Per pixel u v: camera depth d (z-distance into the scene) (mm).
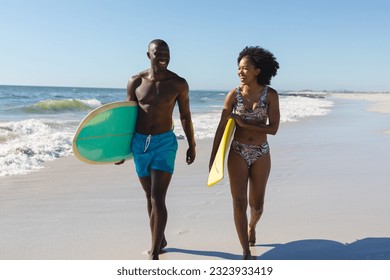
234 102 3930
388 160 8133
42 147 9039
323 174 6918
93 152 4020
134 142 3967
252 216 3984
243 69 3814
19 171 7031
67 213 4961
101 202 5418
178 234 4305
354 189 5965
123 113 3945
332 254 3775
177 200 5457
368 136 11844
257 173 3871
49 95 50844
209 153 9117
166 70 3961
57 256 3791
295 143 10438
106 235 4289
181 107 4051
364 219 4695
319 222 4605
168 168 3816
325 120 17766
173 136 3957
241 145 3820
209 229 4445
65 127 13539
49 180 6531
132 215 4914
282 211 4973
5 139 10117
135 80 4016
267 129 3789
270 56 3846
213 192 5863
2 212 4969
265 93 3859
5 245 4031
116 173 7117
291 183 6316
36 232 4367
